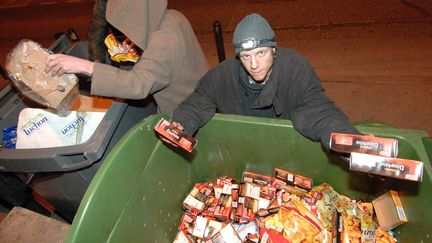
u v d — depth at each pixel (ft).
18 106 5.99
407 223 4.38
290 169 5.49
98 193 3.63
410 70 10.43
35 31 18.78
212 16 16.01
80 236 3.47
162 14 5.08
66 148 4.24
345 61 11.43
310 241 4.78
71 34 7.43
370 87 10.21
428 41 11.35
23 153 4.28
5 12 22.30
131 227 4.47
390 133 4.20
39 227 5.96
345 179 5.19
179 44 5.17
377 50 11.54
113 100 5.55
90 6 20.34
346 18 13.51
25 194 7.03
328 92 10.43
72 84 5.01
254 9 15.70
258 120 4.90
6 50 17.25
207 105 5.25
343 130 4.10
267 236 4.86
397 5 13.46
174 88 5.60
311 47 12.48
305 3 15.12
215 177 6.27
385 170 3.51
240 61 4.84
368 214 4.98
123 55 5.92
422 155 3.92
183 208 5.81
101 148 4.31
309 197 5.26
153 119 4.56
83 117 5.19
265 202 5.43
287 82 4.95
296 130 4.75
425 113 9.07
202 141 5.57
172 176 5.32
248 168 5.84
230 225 5.10
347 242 4.63
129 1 4.63
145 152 4.49
